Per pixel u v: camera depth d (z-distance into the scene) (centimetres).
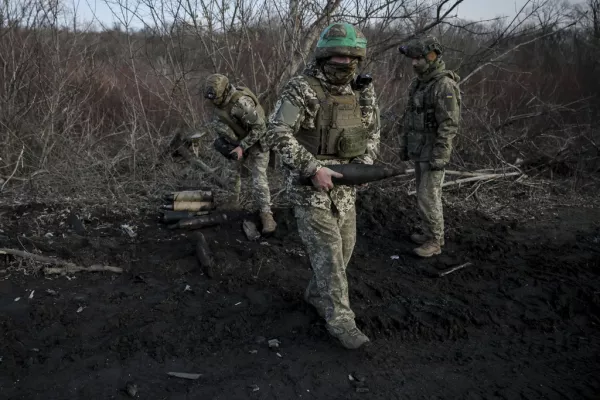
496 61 742
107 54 809
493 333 350
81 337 320
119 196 558
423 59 432
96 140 675
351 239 325
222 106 462
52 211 521
